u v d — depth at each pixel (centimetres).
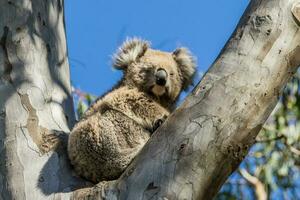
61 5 750
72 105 709
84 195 562
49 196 588
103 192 546
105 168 644
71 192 582
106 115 695
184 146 523
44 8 719
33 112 650
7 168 611
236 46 552
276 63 545
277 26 551
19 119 640
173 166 520
